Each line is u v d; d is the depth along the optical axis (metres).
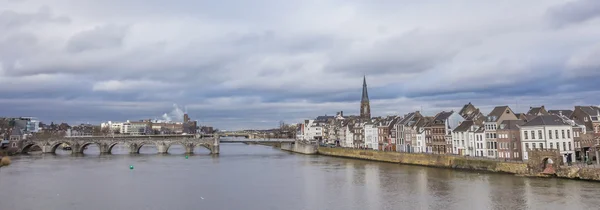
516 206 74.06
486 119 135.12
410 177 112.62
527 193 83.88
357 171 130.00
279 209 76.38
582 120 133.00
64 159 183.25
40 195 90.00
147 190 96.44
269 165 155.12
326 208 76.44
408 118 186.12
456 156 130.12
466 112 166.88
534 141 120.00
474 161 121.88
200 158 193.25
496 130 129.62
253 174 125.56
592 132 127.88
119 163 163.38
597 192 82.81
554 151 102.56
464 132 142.88
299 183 105.62
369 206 77.50
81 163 162.38
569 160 117.12
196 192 93.69
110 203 82.06
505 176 107.38
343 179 111.69
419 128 172.12
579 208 70.94
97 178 116.50
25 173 127.25
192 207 78.56
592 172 94.56
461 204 77.12
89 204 81.25
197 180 112.62
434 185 97.75
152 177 118.94
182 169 140.88
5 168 142.00
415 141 174.38
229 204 80.94
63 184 105.00
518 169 108.38
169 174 126.25
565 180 97.50
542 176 102.94
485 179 103.75
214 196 88.88
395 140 194.00
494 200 79.12
